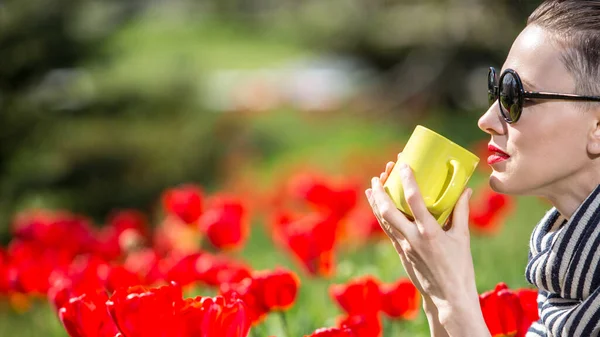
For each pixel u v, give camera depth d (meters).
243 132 14.23
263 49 47.81
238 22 57.94
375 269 5.07
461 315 2.23
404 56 23.52
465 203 2.30
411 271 2.44
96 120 12.38
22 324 5.29
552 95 2.20
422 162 2.31
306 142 20.45
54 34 12.67
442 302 2.26
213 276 3.97
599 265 2.16
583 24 2.20
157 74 13.62
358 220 5.99
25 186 11.22
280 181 10.82
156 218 11.41
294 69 34.75
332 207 5.77
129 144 11.74
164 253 5.97
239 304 2.13
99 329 2.47
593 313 2.15
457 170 2.28
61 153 11.49
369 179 11.26
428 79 23.02
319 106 24.08
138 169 11.66
